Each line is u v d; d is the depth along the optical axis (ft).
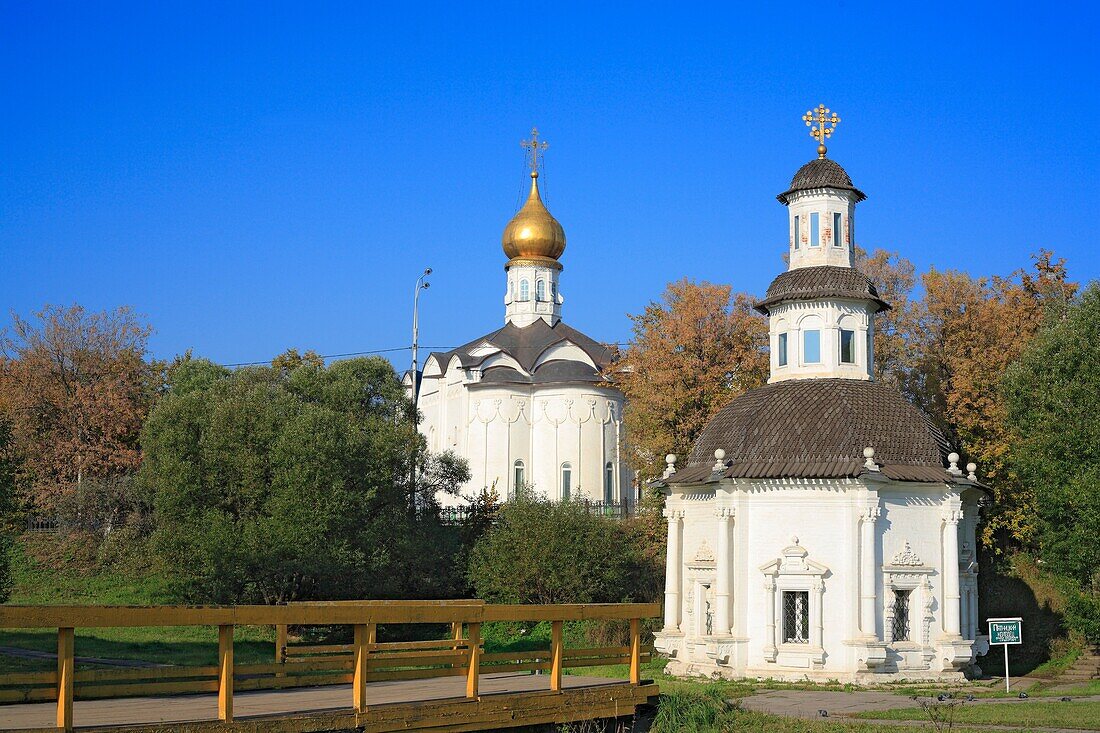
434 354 290.35
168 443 201.05
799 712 102.42
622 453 239.30
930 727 91.76
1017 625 123.95
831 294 145.59
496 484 257.75
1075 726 93.20
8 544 207.10
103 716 56.18
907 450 136.36
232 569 178.50
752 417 140.46
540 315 292.40
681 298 212.84
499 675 87.51
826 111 155.53
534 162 301.02
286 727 55.77
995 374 191.52
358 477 189.06
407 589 202.69
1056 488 149.69
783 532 133.90
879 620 130.62
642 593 197.26
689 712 85.15
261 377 261.85
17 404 242.58
